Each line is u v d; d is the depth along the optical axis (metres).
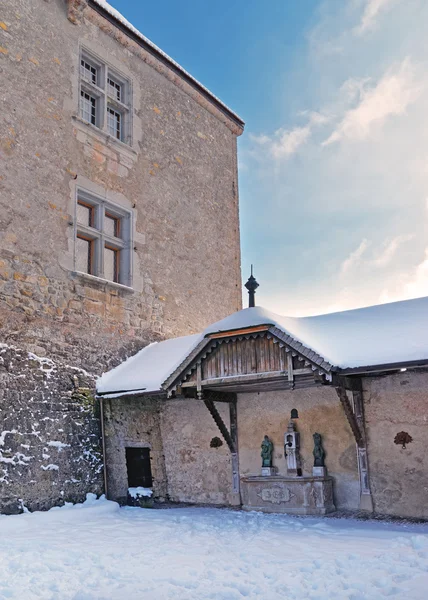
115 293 11.79
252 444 10.13
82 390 10.55
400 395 8.68
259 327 8.40
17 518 8.48
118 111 13.11
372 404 8.88
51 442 9.74
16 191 10.12
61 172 11.06
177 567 5.79
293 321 9.29
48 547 6.82
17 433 9.23
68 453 9.98
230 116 16.56
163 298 13.04
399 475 8.52
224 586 5.13
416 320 8.55
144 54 13.65
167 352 11.48
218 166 15.85
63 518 8.96
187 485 10.90
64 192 11.05
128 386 10.46
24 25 10.88
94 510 9.52
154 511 9.84
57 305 10.48
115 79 13.03
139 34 13.35
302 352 8.03
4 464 8.92
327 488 8.93
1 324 9.41
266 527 7.80
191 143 14.90
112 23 12.78
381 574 5.23
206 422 10.87
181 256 13.82
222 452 10.53
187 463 10.98
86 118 12.22
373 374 8.77
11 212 9.96
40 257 10.33
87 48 12.20
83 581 5.41
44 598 4.94
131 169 12.77
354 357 8.02
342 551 6.16
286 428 9.74
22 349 9.66
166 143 13.98
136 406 11.27
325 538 6.90
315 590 4.91
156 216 13.25
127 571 5.70
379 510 8.60
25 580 5.47
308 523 8.05
